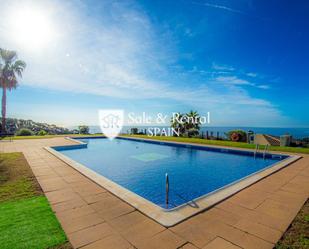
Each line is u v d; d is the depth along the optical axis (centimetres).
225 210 345
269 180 533
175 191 582
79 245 236
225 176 742
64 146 1284
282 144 1228
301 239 255
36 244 234
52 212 326
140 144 1681
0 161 758
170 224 286
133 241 247
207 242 247
